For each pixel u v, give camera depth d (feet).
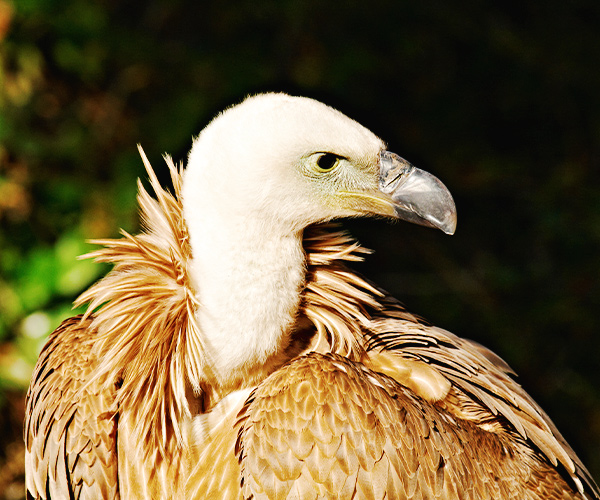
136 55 38.24
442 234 38.58
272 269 15.75
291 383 14.94
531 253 38.75
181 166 17.02
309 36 40.50
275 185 15.51
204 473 15.80
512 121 41.98
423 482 14.90
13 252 32.30
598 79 42.24
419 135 40.70
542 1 43.68
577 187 40.11
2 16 35.22
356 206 16.74
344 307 16.84
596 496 19.53
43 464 16.52
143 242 16.43
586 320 36.52
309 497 14.43
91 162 36.22
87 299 16.76
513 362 35.14
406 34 41.42
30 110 35.91
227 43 40.09
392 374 17.06
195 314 15.90
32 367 30.27
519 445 17.97
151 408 15.83
